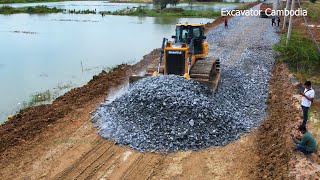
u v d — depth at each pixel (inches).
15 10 2400.3
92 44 1157.7
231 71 724.0
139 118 451.8
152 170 367.9
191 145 412.2
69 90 676.1
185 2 3314.5
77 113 519.5
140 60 898.7
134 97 482.9
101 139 433.4
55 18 2032.5
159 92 473.4
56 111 529.0
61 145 418.0
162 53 572.1
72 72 807.7
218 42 1095.0
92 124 476.1
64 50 1054.4
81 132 452.4
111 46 1120.8
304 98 427.2
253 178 351.3
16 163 380.5
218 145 417.7
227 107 502.3
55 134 448.5
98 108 522.3
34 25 1691.7
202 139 420.5
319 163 363.3
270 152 398.9
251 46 1021.2
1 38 1277.1
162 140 417.1
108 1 3553.2
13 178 353.1
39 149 409.7
